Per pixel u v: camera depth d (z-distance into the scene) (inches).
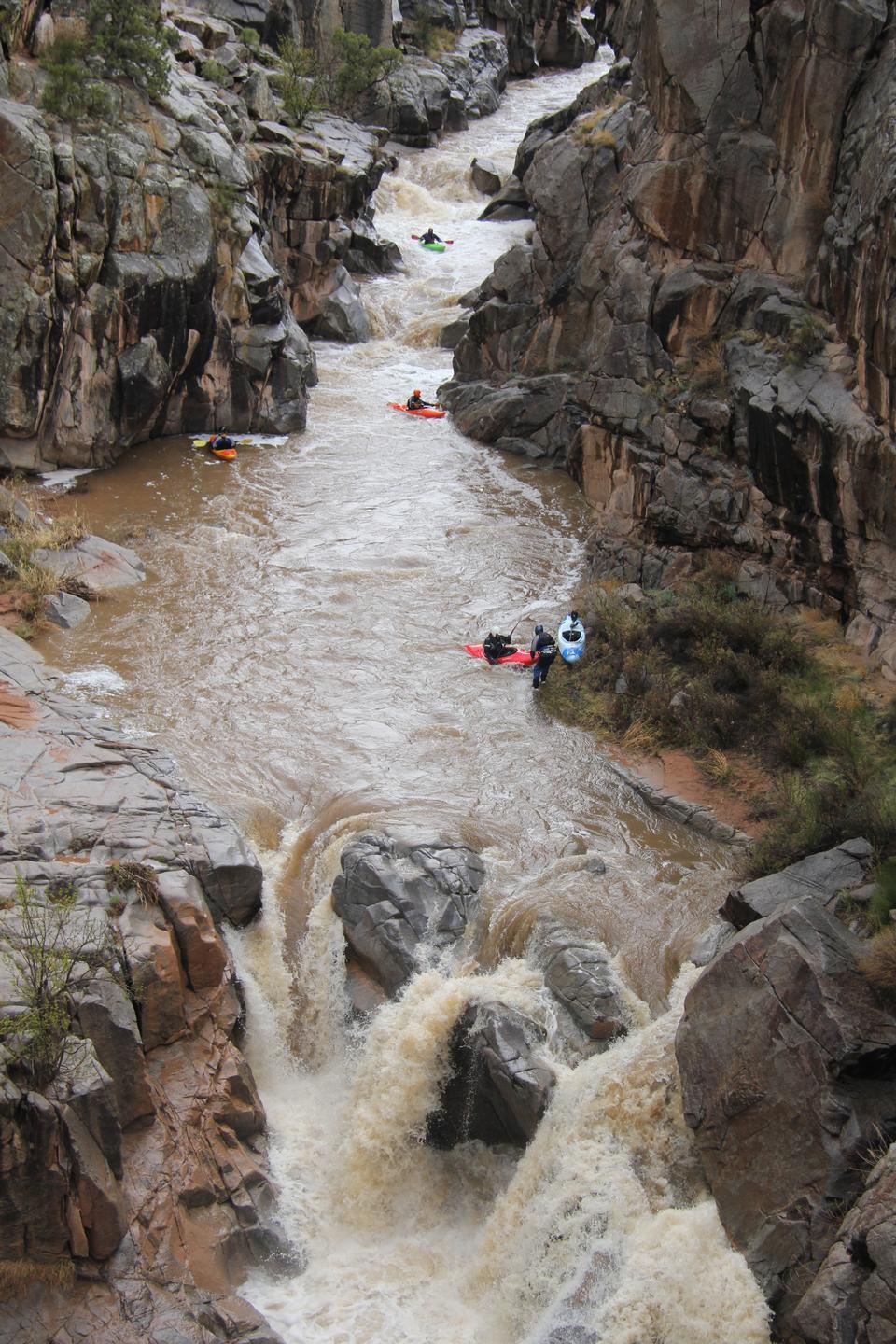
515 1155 575.8
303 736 796.6
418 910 630.5
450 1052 586.2
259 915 655.8
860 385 796.6
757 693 787.4
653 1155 524.4
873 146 814.5
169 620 938.1
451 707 844.6
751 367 904.3
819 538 834.8
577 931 617.6
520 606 1000.2
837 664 784.9
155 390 1229.1
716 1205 492.4
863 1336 402.9
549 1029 576.1
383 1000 614.2
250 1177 545.6
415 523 1150.3
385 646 922.7
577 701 851.4
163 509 1138.0
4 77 1122.0
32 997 499.5
